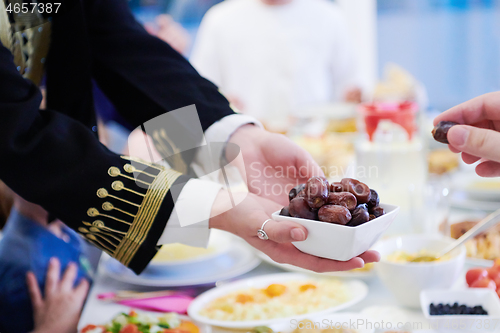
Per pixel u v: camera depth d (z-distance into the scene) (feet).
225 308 2.51
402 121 3.46
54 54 2.86
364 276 2.78
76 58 2.88
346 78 9.07
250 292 2.67
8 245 2.76
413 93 6.10
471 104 2.29
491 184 4.09
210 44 8.73
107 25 3.07
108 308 2.64
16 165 2.02
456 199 3.98
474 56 11.37
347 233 1.74
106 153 2.19
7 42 2.49
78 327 2.46
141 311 2.58
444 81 11.72
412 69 11.89
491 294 2.27
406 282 2.40
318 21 8.52
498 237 2.93
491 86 11.35
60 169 2.08
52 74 2.92
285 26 8.41
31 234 2.87
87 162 2.11
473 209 3.79
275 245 2.10
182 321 2.42
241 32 8.46
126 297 2.72
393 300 2.61
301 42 8.41
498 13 10.98
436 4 11.33
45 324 2.47
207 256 3.07
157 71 3.03
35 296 2.59
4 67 2.07
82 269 2.97
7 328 2.42
